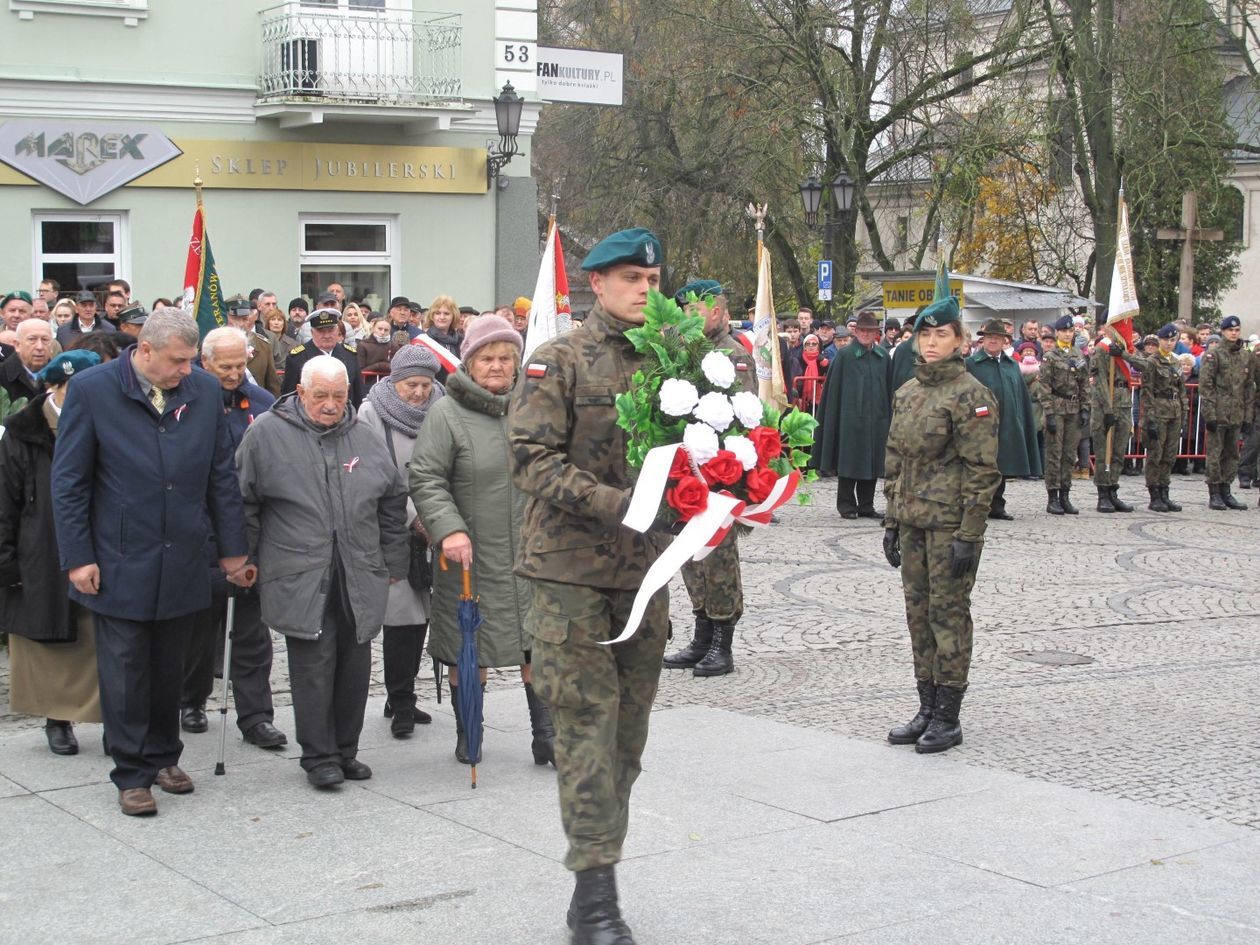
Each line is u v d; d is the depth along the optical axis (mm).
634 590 4379
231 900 4805
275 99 18516
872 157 31922
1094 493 18266
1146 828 5586
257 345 12555
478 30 20188
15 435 6289
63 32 17797
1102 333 17891
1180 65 27484
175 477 5703
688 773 6336
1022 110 27391
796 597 11016
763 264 14688
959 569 6590
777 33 29406
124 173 18203
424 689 8055
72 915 4672
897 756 6664
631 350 4414
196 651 6938
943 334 6711
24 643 6496
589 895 4262
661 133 33469
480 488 6398
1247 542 14133
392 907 4742
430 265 20250
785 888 4906
